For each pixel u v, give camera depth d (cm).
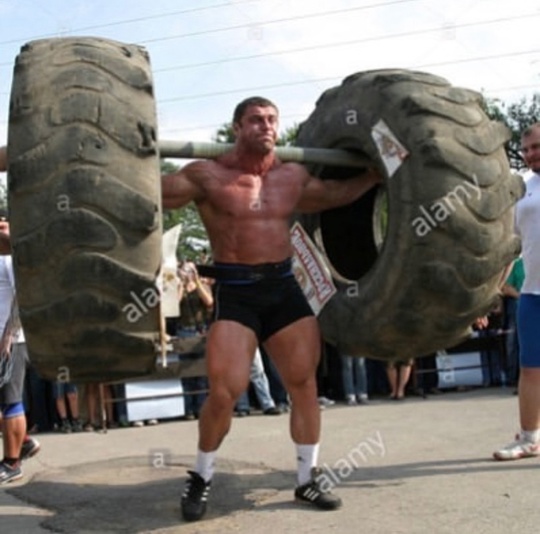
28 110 356
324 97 508
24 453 630
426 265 426
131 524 450
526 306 554
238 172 443
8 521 472
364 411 868
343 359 953
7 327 571
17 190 350
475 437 658
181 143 436
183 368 888
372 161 459
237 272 438
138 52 392
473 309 444
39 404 883
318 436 471
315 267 510
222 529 432
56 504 504
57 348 369
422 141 422
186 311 958
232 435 744
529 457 563
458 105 438
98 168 350
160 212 362
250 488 515
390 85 448
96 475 585
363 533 409
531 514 426
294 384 461
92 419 858
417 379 1020
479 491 478
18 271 355
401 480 516
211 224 445
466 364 1057
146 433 806
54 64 369
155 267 360
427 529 410
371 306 457
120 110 360
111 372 384
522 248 552
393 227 437
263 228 441
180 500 487
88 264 349
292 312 453
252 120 432
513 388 1037
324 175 514
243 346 438
